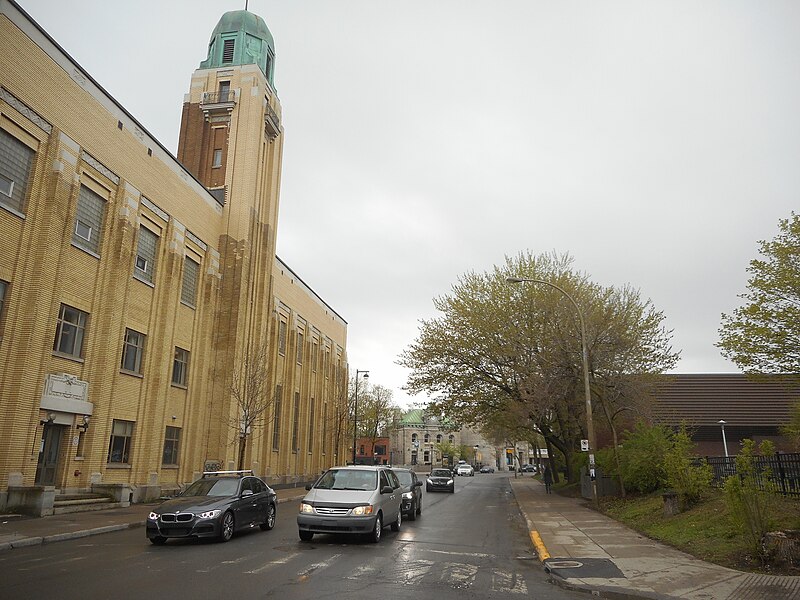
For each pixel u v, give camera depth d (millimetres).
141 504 23562
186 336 29844
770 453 13453
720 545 12078
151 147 26812
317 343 52281
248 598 8242
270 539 14461
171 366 27953
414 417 143750
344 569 10648
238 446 32844
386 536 15484
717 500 16062
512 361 33094
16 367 18938
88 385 22297
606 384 28000
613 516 20078
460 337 34906
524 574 10867
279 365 42031
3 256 18703
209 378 31828
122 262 24297
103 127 23422
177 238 28812
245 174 35250
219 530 13555
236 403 32531
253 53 39594
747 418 39656
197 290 31250
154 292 26922
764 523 11016
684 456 17547
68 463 21156
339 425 55750
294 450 44938
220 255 33875
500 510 25297
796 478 14688
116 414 23969
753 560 10766
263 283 36938
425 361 36062
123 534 15469
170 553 12195
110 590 8609
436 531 17156
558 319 29297
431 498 33375
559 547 13445
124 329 24531
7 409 18578
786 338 16219
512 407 34031
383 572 10508
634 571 10547
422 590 9133
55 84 20828
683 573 10250
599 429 34344
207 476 16172
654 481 21516
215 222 33531
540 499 30016
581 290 31312
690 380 41094
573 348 28016
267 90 38969
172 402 28297
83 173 22359
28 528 15094
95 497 21516
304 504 13984
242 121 36344
